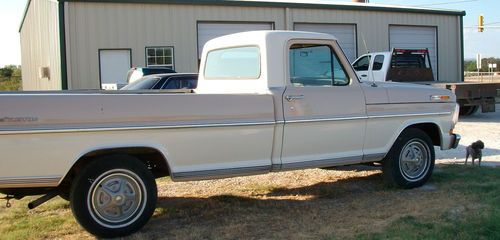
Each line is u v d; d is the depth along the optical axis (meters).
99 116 4.68
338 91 6.02
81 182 4.74
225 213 5.80
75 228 5.31
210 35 18.92
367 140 6.32
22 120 4.42
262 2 19.50
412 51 17.33
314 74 6.00
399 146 6.63
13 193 4.84
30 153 4.48
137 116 4.83
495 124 14.56
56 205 6.18
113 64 17.53
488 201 5.91
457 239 4.64
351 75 6.23
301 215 5.64
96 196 4.80
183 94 5.05
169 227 5.29
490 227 4.92
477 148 8.07
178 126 4.99
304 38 5.91
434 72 24.06
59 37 16.80
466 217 5.30
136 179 4.95
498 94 16.25
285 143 5.64
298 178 7.56
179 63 18.41
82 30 17.05
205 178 5.22
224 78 6.41
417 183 6.75
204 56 6.87
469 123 14.91
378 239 4.71
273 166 5.59
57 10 16.94
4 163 4.41
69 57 16.89
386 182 6.86
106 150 4.80
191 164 5.14
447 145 7.11
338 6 21.05
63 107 4.55
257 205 6.12
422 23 23.41
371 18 22.03
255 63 5.88
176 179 5.09
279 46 5.76
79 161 4.82
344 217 5.52
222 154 5.27
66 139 4.59
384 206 5.91
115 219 4.90
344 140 6.11
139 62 17.83
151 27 17.92
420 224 5.11
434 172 7.64
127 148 4.86
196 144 5.12
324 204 6.11
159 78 10.34
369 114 6.28
